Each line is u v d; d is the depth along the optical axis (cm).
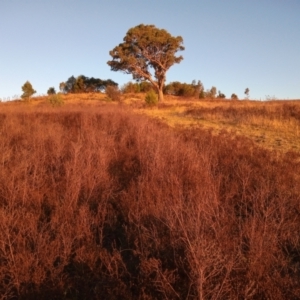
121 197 500
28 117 1473
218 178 560
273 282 296
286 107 1825
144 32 4169
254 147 878
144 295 282
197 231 325
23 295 296
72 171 575
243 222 405
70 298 310
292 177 607
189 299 284
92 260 337
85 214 418
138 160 723
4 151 698
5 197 473
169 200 439
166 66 4434
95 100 4062
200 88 5803
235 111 1973
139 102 3462
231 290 281
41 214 454
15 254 338
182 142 843
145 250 345
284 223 393
